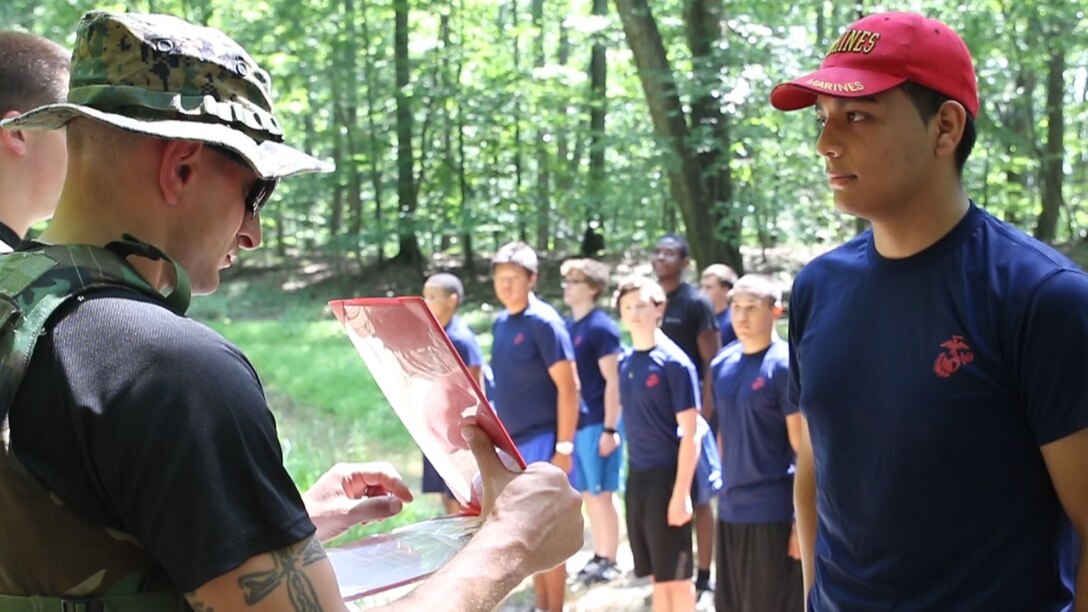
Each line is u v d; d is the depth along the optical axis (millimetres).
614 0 12008
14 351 1101
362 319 1466
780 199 13930
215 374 1122
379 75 20750
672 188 12578
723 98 11227
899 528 1851
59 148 2049
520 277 5129
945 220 1870
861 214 1906
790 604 4023
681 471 4598
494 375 5293
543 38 22062
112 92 1201
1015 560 1800
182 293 1229
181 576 1073
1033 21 12062
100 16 1229
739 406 4051
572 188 19578
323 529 1690
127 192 1230
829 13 12266
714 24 12117
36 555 1110
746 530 4059
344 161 21359
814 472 2197
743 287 4066
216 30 1312
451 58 20125
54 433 1094
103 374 1093
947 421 1791
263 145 1282
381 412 10211
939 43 1826
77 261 1169
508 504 1351
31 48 2031
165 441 1072
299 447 8148
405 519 6035
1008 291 1763
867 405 1888
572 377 5070
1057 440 1724
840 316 1979
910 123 1826
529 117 19719
